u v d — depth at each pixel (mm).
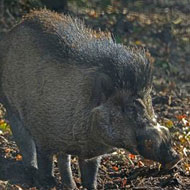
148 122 10938
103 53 11688
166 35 24203
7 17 21297
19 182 12602
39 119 12289
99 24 23406
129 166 13656
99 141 11523
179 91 20047
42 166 12492
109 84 11281
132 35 23672
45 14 13305
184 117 16266
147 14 26672
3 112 16094
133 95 11117
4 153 13836
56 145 12219
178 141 14922
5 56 13242
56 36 12484
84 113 11602
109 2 26438
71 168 13680
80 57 11969
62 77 12000
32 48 12656
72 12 23562
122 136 11047
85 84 11672
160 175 13023
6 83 13141
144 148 10789
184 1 29031
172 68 21766
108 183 12852
